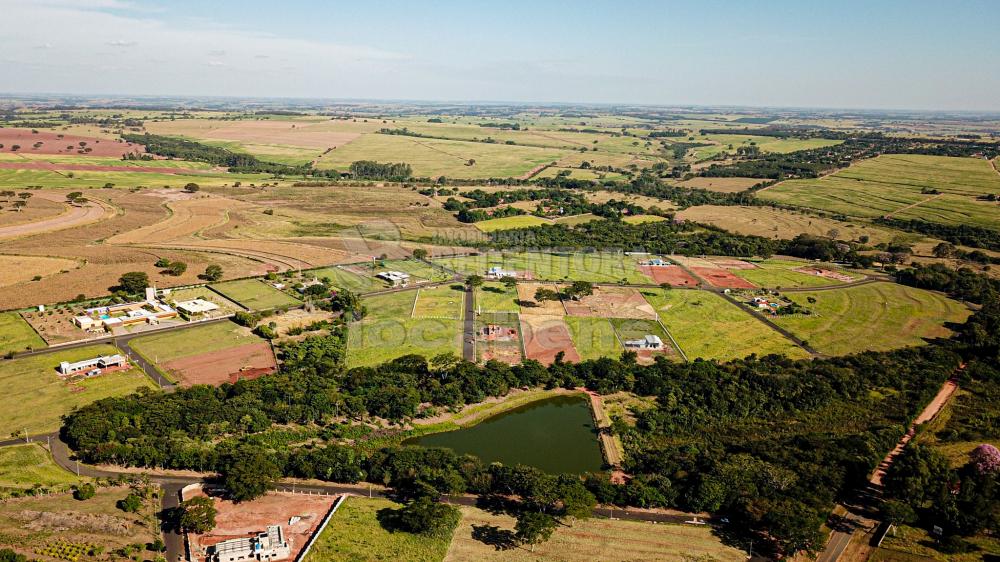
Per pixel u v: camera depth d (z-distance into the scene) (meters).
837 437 114.31
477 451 113.69
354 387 129.62
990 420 125.19
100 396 124.31
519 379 137.38
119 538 84.69
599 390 135.75
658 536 89.50
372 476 100.81
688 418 124.06
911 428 122.81
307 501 95.50
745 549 87.06
